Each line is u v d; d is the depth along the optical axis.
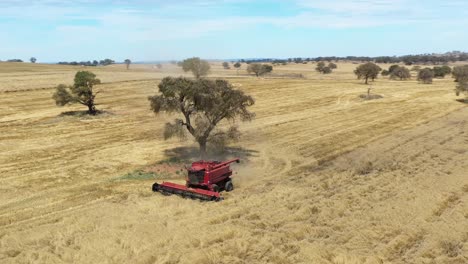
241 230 16.97
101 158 30.16
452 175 24.80
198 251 15.20
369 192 21.89
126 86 75.62
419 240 16.11
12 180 24.78
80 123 44.34
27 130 40.62
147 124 43.84
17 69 110.81
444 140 35.47
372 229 17.00
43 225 17.91
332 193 21.78
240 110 29.09
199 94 27.06
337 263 14.42
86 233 17.00
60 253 15.25
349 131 40.22
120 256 14.96
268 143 35.12
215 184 21.81
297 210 19.33
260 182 24.19
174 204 20.23
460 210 19.09
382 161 28.77
